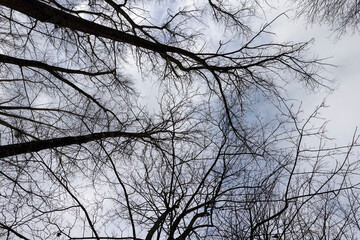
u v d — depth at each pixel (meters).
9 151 4.46
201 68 6.50
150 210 3.90
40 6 4.45
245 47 5.96
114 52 6.89
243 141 4.27
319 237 3.71
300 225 3.71
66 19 4.70
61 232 3.39
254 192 3.86
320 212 3.89
